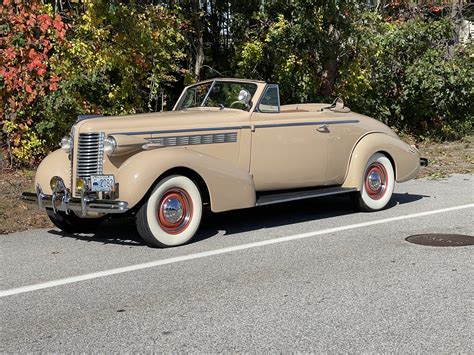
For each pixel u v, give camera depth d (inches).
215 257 263.9
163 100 551.5
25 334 182.1
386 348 168.1
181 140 294.0
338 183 354.9
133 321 190.1
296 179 335.9
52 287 226.4
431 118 761.0
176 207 281.9
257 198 317.7
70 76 466.9
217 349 168.2
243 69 590.9
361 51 649.0
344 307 199.5
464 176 505.0
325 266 247.0
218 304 203.9
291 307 200.1
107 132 278.4
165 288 222.4
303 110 351.9
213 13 607.5
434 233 303.6
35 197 301.0
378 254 264.4
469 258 257.0
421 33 666.8
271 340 173.9
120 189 268.4
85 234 315.0
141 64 506.9
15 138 467.2
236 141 311.6
